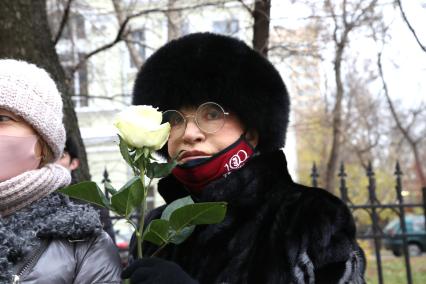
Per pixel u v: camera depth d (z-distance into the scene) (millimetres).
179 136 1849
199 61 1881
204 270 1715
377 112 13352
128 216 1452
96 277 1609
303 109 13961
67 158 3396
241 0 4480
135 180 1388
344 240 1575
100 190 1434
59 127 1821
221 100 1850
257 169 1783
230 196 1749
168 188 1993
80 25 8109
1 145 1650
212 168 1811
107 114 10852
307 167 24297
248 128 1884
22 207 1695
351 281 1520
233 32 5449
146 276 1413
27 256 1580
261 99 1879
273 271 1594
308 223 1604
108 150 10812
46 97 1771
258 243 1675
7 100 1684
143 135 1352
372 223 4793
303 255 1558
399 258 14320
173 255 1843
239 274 1654
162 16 7211
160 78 1920
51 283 1556
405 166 22859
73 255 1627
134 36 7336
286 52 6414
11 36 3695
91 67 8977
